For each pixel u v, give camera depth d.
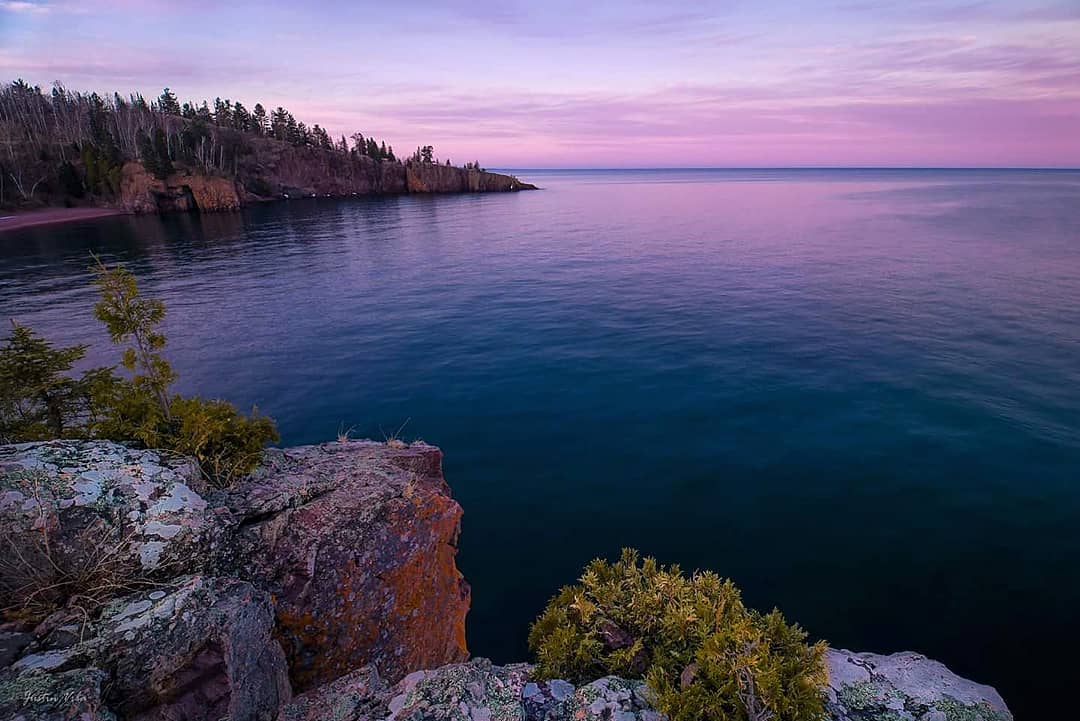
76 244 72.25
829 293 41.53
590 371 26.05
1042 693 9.70
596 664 5.00
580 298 41.41
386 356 28.58
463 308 39.03
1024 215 104.25
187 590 5.26
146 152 122.06
